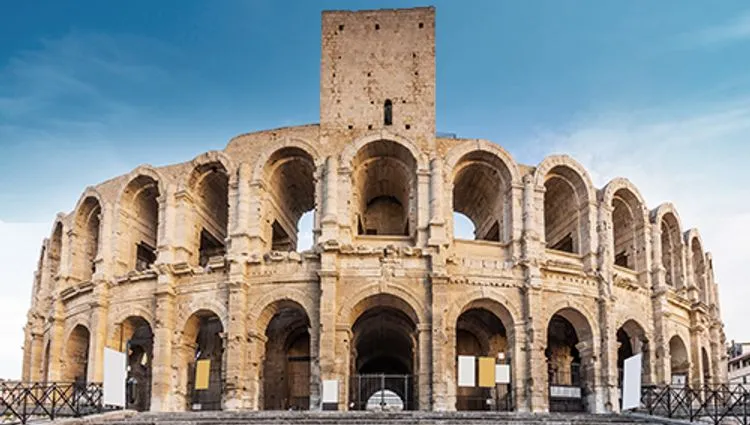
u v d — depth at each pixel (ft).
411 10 183.21
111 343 170.81
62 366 185.37
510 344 160.35
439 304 154.20
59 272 194.18
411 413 127.75
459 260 160.86
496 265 162.30
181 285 166.50
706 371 202.69
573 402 168.96
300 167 177.88
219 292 162.20
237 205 166.71
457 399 176.86
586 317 166.09
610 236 175.52
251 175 169.17
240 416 124.06
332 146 172.35
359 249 157.89
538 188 170.19
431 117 174.60
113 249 178.50
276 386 177.27
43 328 207.41
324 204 163.53
